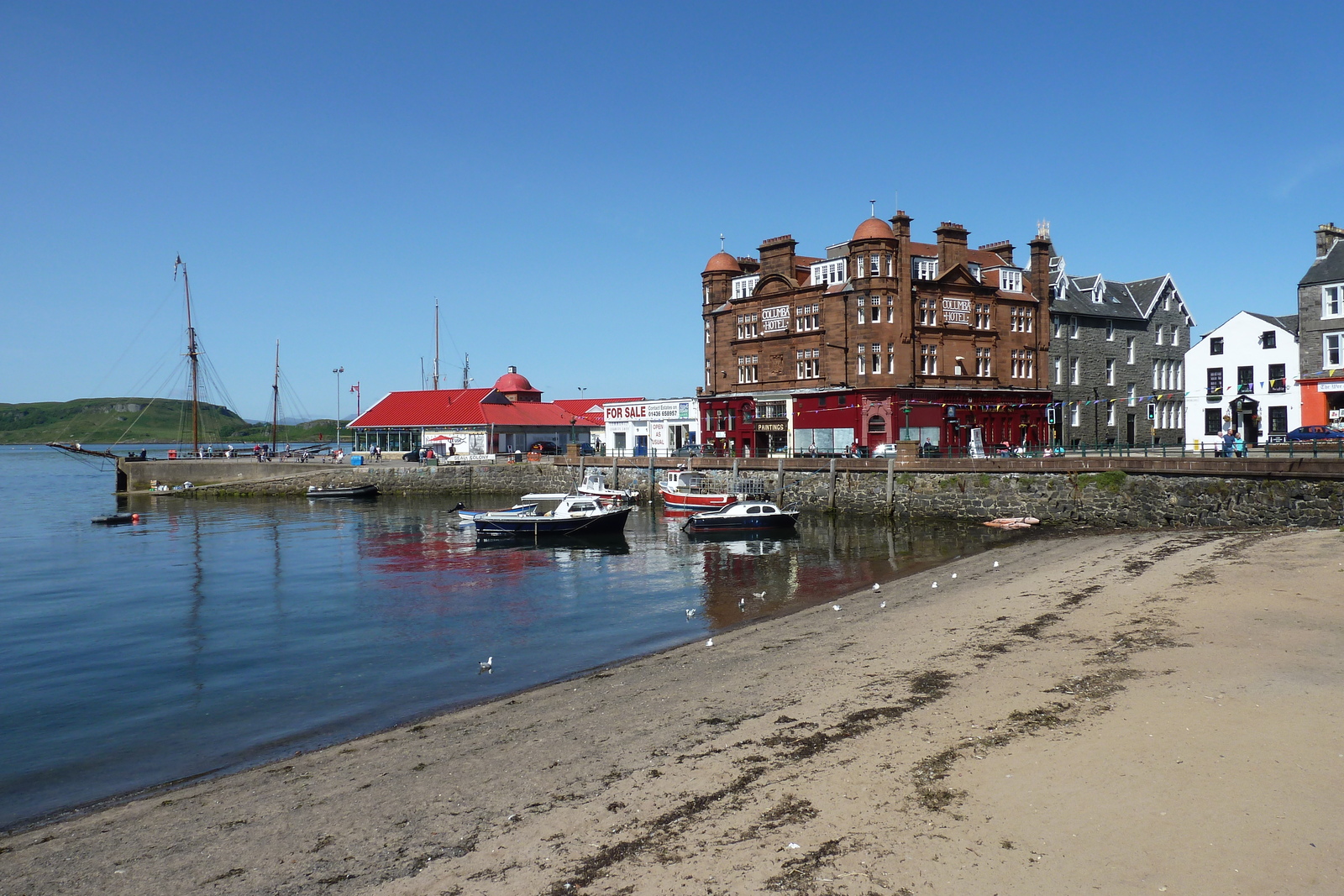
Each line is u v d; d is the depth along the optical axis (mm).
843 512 52469
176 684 21281
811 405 62938
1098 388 71812
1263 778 10688
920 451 57031
